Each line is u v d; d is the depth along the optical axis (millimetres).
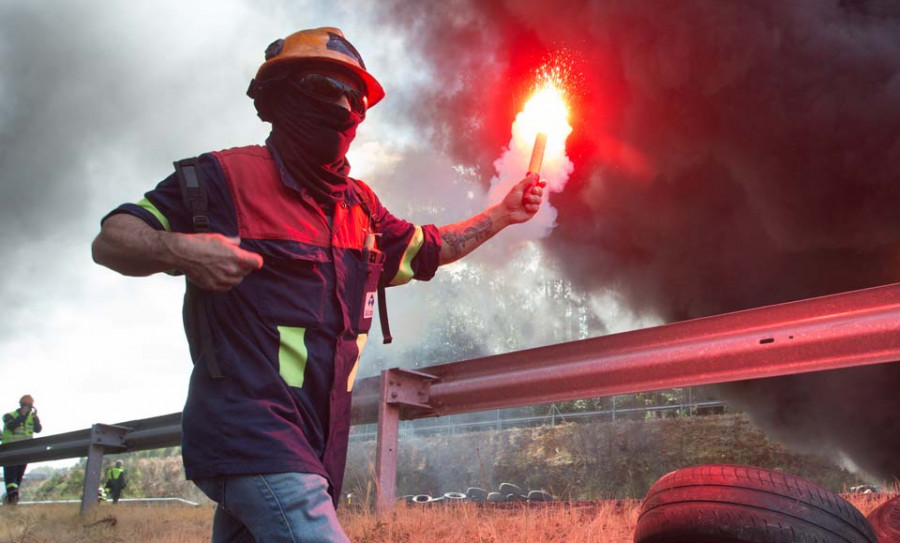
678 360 5352
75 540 6508
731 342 5160
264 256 1958
